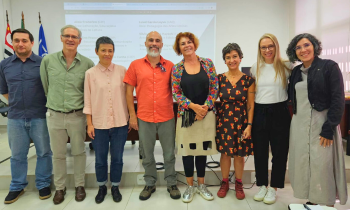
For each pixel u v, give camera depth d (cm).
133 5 439
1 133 412
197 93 174
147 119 180
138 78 178
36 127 189
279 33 450
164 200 191
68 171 227
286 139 172
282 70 170
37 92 186
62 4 437
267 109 171
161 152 295
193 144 183
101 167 187
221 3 443
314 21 379
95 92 177
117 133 185
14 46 177
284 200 188
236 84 176
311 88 151
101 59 175
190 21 444
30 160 262
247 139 178
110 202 189
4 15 429
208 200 189
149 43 175
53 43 446
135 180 219
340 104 142
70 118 181
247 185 217
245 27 448
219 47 454
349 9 311
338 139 151
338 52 332
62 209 180
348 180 212
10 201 190
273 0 442
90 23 440
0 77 189
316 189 153
